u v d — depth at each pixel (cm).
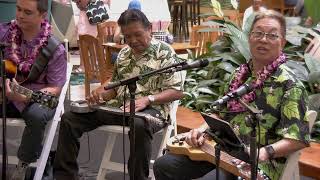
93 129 305
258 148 201
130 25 296
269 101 233
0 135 371
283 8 666
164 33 538
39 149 305
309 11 312
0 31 320
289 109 227
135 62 306
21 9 306
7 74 305
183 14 793
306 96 232
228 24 412
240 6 667
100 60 466
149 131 287
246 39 386
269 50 234
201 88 396
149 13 577
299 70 359
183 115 372
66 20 680
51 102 306
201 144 249
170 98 299
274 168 230
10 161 336
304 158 285
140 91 303
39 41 312
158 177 259
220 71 401
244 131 240
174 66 233
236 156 213
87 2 623
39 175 308
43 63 312
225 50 416
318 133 329
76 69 603
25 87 313
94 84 555
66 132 301
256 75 243
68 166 301
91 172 354
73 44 697
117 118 299
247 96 236
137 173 285
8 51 312
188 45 521
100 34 524
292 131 224
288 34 393
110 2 629
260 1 475
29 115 301
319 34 394
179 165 253
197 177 255
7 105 312
